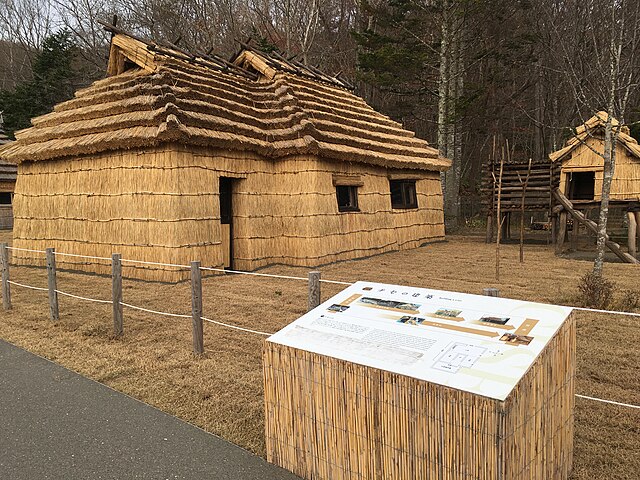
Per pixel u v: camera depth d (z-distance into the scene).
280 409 3.15
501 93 27.05
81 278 9.75
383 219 13.21
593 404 4.07
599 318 6.40
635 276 9.23
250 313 6.94
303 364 2.96
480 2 17.97
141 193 9.29
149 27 28.98
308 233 10.72
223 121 9.95
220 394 4.41
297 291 8.32
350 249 11.88
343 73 28.14
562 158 13.06
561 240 12.61
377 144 13.16
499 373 2.36
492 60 25.59
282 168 11.16
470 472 2.31
